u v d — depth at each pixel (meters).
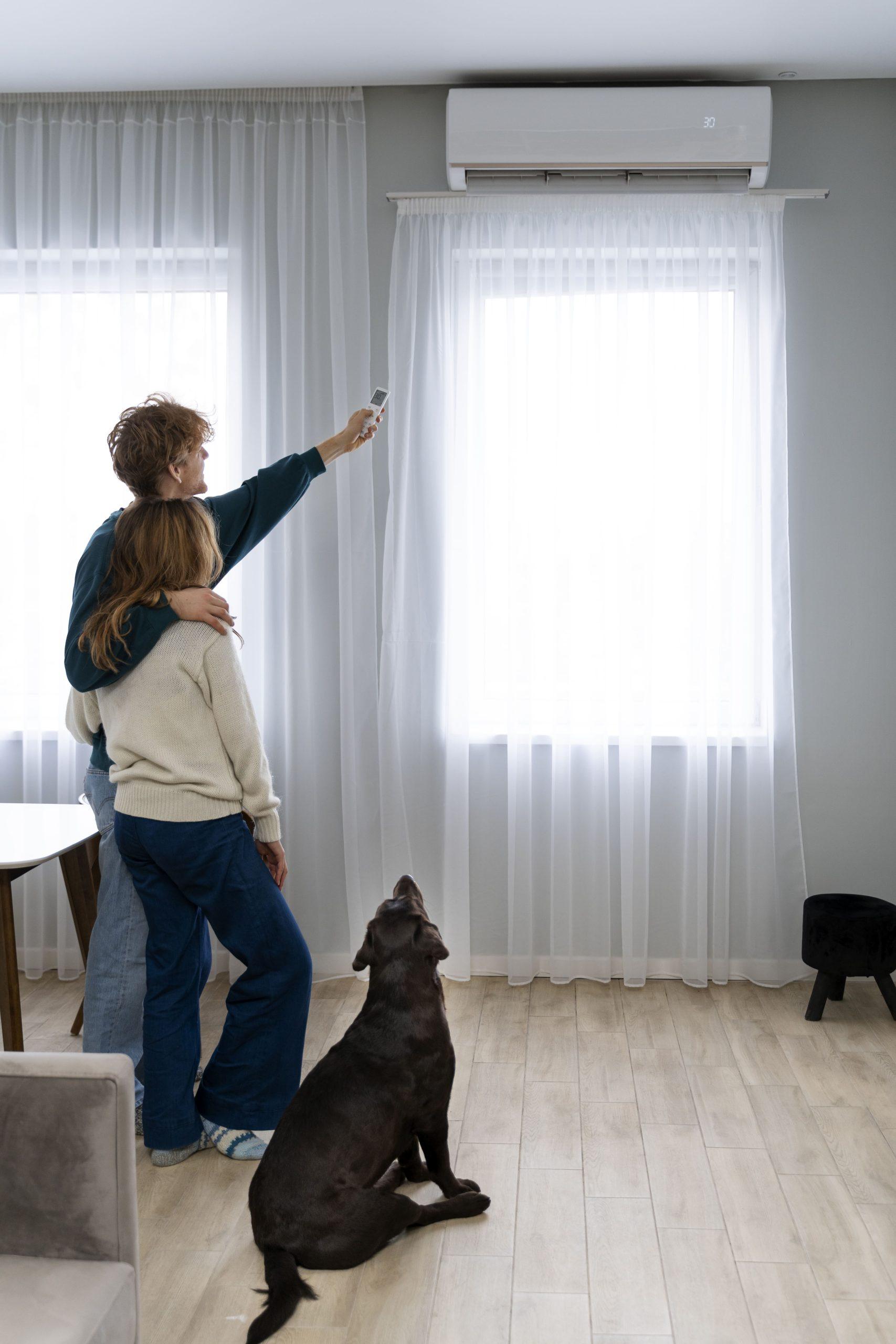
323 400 3.40
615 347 3.33
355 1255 1.86
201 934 2.39
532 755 3.37
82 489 3.43
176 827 2.21
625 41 3.03
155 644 2.19
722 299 3.29
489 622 3.42
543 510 3.35
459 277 3.32
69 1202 1.35
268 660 3.42
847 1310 1.81
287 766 3.42
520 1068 2.77
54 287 3.44
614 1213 2.11
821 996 3.09
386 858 3.41
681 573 3.36
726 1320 1.79
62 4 2.83
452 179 3.24
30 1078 1.36
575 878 3.42
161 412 2.26
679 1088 2.66
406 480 3.36
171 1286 1.89
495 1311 1.82
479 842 3.47
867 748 3.42
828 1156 2.32
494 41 3.03
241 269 3.37
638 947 3.36
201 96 3.37
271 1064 2.35
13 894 3.47
